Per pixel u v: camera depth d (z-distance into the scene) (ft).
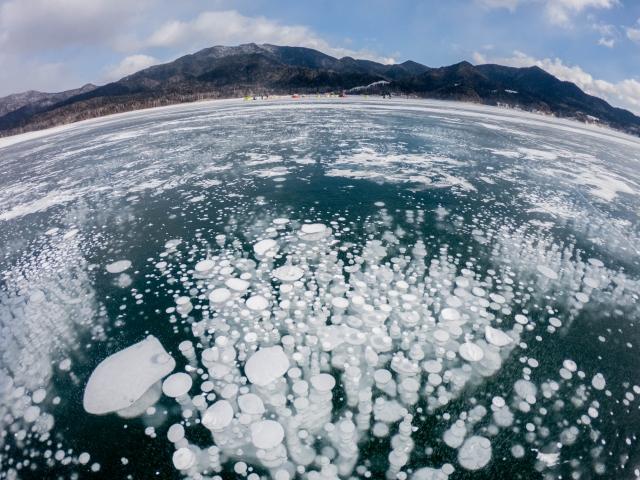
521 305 9.79
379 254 11.98
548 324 9.19
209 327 8.79
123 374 7.50
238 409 6.66
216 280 10.62
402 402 6.84
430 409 6.73
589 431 6.50
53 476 5.72
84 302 10.00
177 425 6.40
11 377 7.68
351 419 6.49
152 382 7.31
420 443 6.11
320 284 10.30
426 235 13.39
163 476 5.62
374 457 5.87
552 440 6.30
